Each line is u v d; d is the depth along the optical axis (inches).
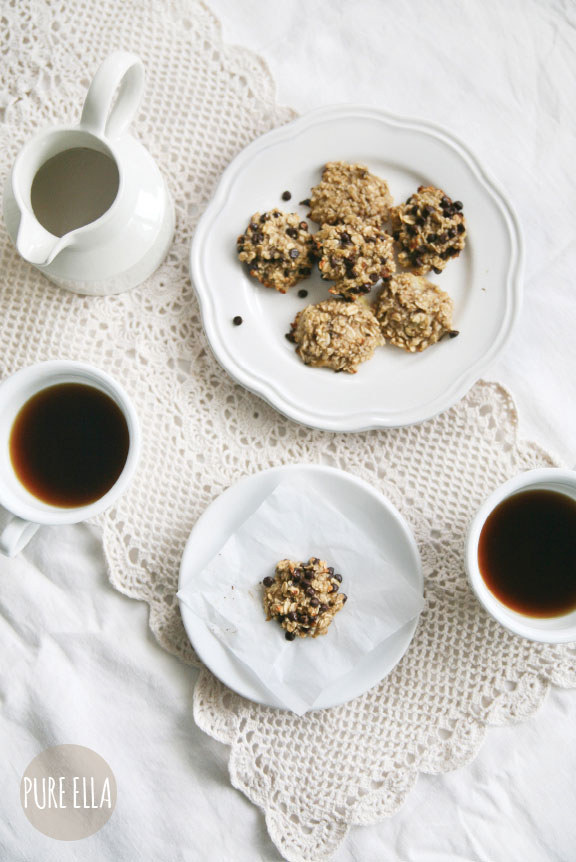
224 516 34.3
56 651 36.0
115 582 35.1
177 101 35.3
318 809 35.0
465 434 35.3
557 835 35.4
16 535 32.2
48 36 35.1
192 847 35.7
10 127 35.2
